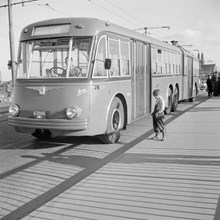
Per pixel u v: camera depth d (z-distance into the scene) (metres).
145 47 12.30
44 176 6.51
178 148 8.48
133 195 5.27
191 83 22.56
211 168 6.62
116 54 9.69
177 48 18.23
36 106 8.51
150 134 10.79
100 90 8.72
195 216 4.49
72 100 8.24
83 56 8.52
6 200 5.34
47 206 4.96
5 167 7.20
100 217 4.54
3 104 27.47
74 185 5.81
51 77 8.56
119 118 9.86
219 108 18.53
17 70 9.15
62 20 8.83
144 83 12.16
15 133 11.47
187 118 14.48
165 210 4.70
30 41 9.07
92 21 8.76
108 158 7.78
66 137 10.43
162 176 6.16
